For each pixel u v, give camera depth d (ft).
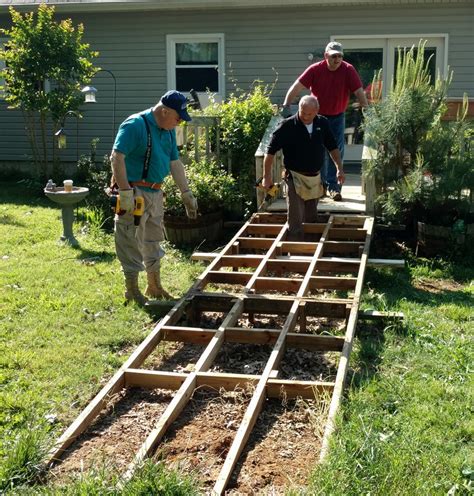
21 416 13.34
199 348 17.46
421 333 17.94
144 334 17.95
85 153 47.26
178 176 20.20
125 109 46.14
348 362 15.14
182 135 31.01
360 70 42.37
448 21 40.57
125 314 19.24
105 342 17.31
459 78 41.11
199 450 12.16
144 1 42.52
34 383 14.92
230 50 43.60
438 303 20.68
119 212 18.43
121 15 44.88
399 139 26.53
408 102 25.98
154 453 11.93
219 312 19.75
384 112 26.43
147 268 20.31
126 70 45.57
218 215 29.07
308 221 24.98
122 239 19.51
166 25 44.32
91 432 12.92
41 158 47.85
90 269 23.94
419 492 10.39
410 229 27.94
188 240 28.02
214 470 11.49
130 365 15.06
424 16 40.78
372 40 41.83
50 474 11.25
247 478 11.19
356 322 17.62
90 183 36.35
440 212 26.02
